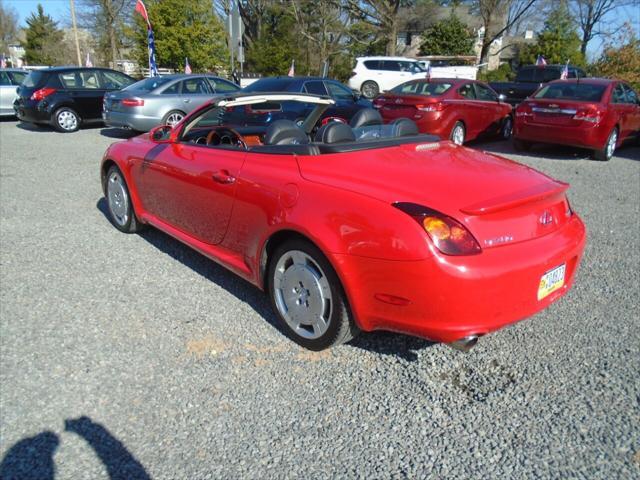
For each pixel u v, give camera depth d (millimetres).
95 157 9258
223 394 2678
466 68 24297
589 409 2592
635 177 8047
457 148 3639
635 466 2232
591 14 38469
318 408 2590
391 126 3824
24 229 5156
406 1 34438
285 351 3076
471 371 2914
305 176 2975
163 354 3016
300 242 2918
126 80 13617
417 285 2443
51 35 53875
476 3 31750
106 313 3477
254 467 2213
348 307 2791
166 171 4098
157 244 4797
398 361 3000
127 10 38000
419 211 2473
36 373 2805
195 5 26719
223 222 3543
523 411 2582
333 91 11062
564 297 3791
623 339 3229
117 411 2535
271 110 4418
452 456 2291
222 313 3508
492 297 2471
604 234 5199
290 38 36344
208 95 11461
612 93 9602
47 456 2244
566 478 2174
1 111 14758
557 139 9531
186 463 2227
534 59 33531
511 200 2613
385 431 2438
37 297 3686
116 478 2141
